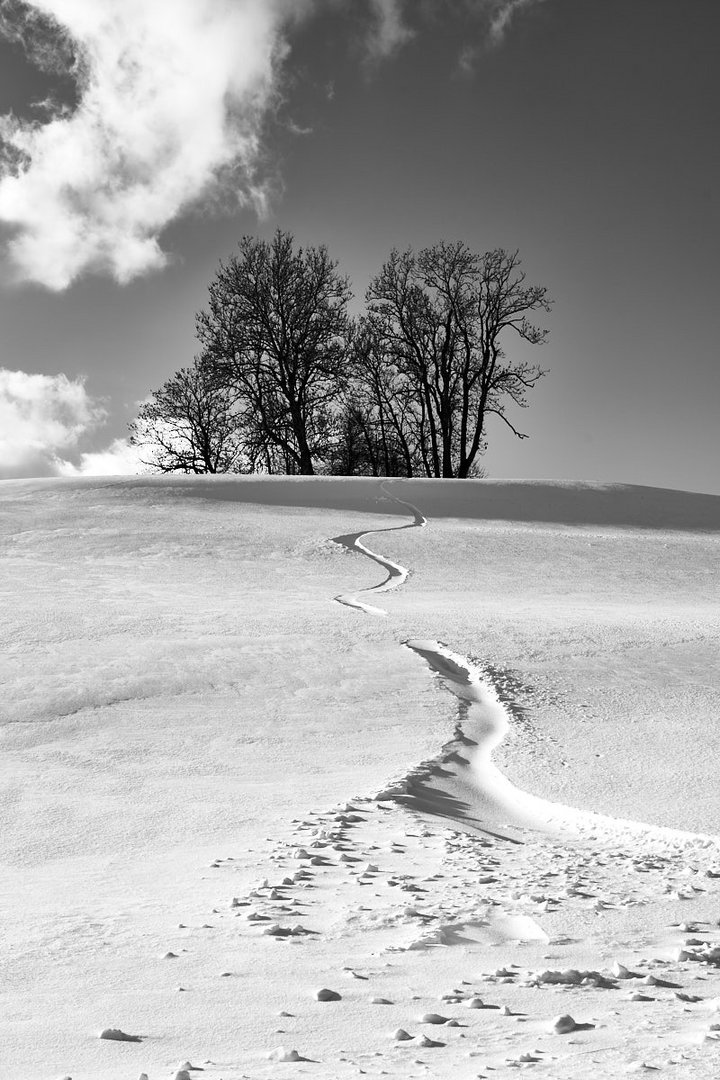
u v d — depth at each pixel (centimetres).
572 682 1344
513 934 451
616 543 2961
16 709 1151
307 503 3453
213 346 5084
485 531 3041
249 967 396
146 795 843
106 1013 338
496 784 895
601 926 460
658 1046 284
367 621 1708
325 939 443
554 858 636
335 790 856
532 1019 320
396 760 976
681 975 377
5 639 1494
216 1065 278
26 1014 340
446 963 398
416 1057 280
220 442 5244
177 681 1280
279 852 648
